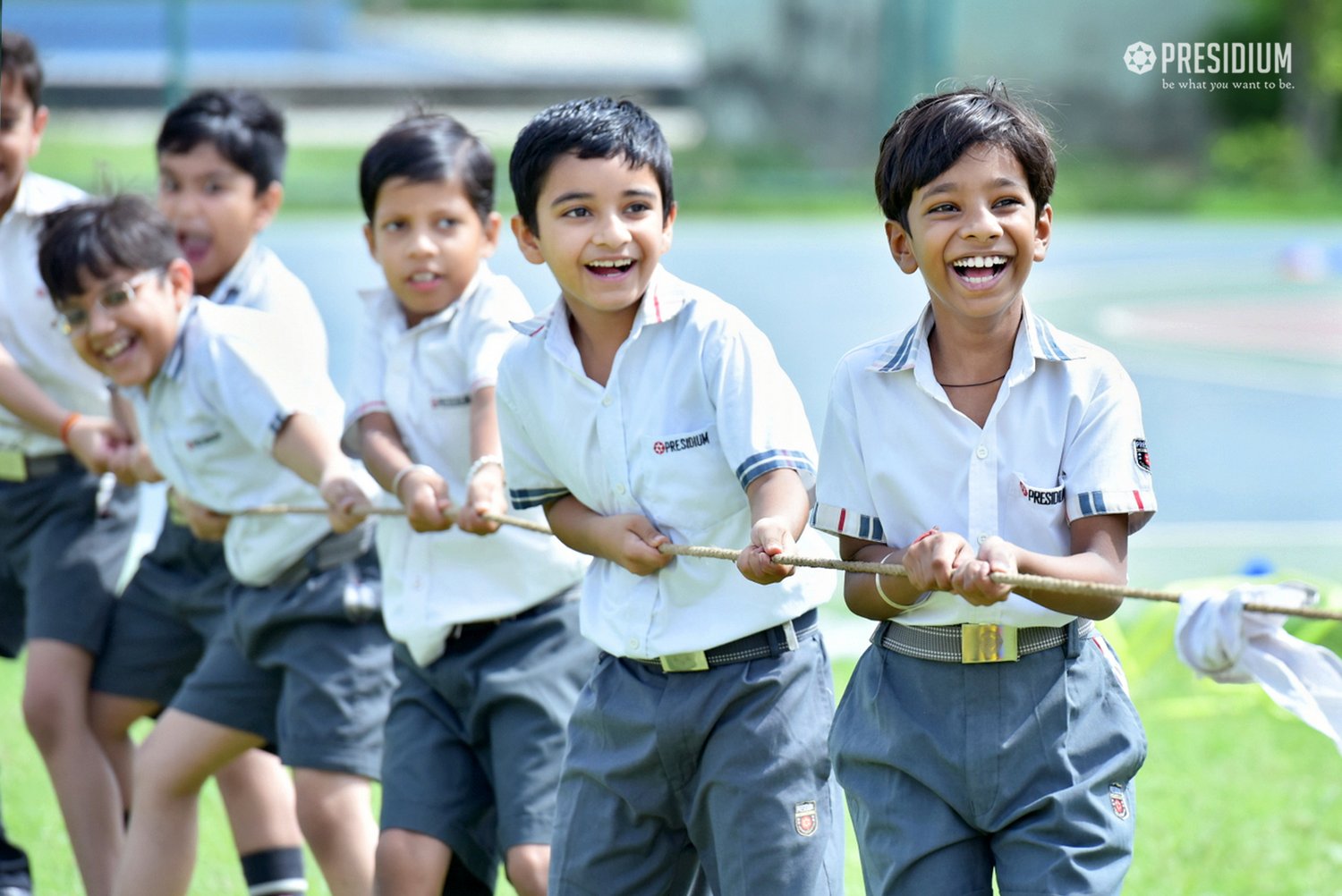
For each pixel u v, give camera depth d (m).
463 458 13.23
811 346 46.84
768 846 10.81
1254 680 8.64
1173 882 15.06
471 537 12.71
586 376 11.33
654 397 11.11
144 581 15.23
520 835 12.16
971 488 10.10
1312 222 72.88
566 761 11.49
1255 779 17.56
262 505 13.73
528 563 12.67
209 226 15.08
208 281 15.32
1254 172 78.12
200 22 86.50
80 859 14.93
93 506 15.77
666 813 11.24
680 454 11.05
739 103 74.44
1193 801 16.92
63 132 68.19
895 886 10.11
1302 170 78.69
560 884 11.36
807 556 10.50
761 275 56.22
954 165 9.77
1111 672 10.33
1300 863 15.48
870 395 10.41
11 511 15.73
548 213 10.98
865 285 54.69
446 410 13.18
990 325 10.07
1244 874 15.23
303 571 13.49
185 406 13.81
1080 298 57.81
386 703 13.45
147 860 13.64
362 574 13.66
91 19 79.69
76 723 15.10
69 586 15.41
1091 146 78.31
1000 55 77.31
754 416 10.80
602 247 10.84
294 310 14.98
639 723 11.09
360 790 13.29
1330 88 79.56
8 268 16.09
